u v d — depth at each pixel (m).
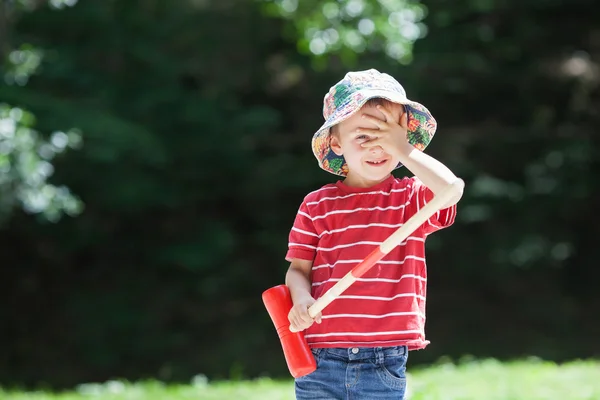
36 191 12.49
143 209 17.98
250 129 17.73
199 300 18.20
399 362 3.77
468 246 19.55
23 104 13.43
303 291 3.91
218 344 16.86
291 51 18.20
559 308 19.19
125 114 15.91
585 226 20.33
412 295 3.77
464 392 7.64
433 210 3.48
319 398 3.83
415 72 17.78
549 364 10.12
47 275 18.06
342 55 14.63
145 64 16.45
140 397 8.30
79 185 15.94
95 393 9.13
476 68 18.70
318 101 19.06
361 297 3.78
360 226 3.91
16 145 12.09
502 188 19.05
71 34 16.06
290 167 18.50
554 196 19.52
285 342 3.87
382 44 15.74
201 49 17.28
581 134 19.95
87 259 18.30
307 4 14.88
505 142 19.81
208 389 8.71
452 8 18.69
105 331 17.09
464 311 18.97
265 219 19.19
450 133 19.52
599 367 9.55
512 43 19.62
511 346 16.84
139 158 15.59
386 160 3.87
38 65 14.73
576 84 20.16
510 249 19.36
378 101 3.89
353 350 3.76
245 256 19.14
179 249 17.88
